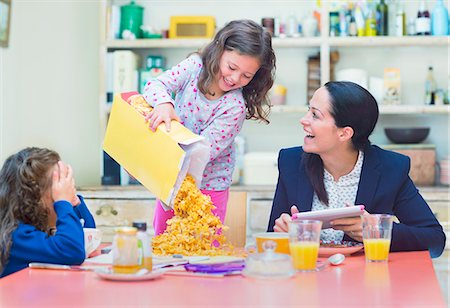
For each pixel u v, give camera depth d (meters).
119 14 3.78
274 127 3.89
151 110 1.99
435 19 3.64
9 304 1.26
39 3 3.67
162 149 1.86
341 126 1.97
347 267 1.65
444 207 3.29
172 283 1.44
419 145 3.61
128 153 1.97
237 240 2.38
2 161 3.40
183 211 1.89
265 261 1.50
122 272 1.48
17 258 1.71
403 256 1.85
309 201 2.08
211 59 2.17
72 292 1.35
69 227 1.70
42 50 3.70
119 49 3.88
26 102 3.59
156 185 1.87
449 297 3.28
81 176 3.89
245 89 2.34
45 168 1.79
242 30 2.14
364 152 2.06
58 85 3.77
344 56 3.84
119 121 2.00
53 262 1.67
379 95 3.70
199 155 1.90
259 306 1.23
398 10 3.65
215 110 2.26
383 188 2.03
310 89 3.74
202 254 1.79
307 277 1.52
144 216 3.39
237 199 2.40
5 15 3.39
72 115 3.85
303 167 2.11
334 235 2.09
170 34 3.76
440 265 3.29
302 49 3.86
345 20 3.66
